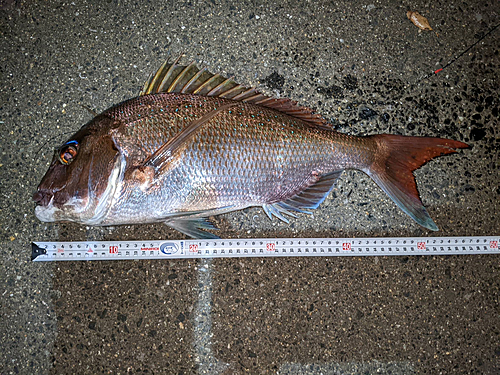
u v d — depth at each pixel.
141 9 0.58
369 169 0.54
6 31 0.57
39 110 0.57
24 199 0.56
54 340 0.55
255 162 0.50
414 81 0.59
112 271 0.56
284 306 0.57
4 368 0.55
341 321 0.57
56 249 0.56
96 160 0.48
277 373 0.56
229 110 0.50
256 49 0.58
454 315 0.58
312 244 0.57
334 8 0.59
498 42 0.60
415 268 0.58
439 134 0.59
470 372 0.58
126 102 0.50
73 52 0.57
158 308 0.56
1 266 0.56
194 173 0.49
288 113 0.53
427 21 0.60
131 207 0.48
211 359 0.56
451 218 0.59
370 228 0.58
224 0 0.58
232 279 0.56
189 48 0.58
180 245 0.56
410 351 0.57
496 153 0.60
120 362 0.55
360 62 0.59
